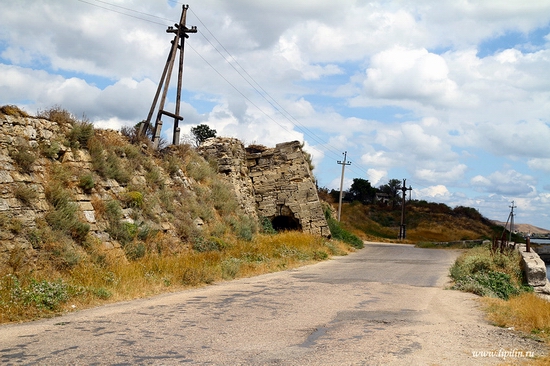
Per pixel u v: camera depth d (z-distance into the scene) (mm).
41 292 10898
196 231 23609
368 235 77438
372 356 7203
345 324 9781
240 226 29359
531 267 20734
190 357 7000
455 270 19578
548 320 9992
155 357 6949
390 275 20125
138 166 23344
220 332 8781
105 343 7691
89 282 13078
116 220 18422
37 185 16031
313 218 37719
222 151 35625
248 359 6953
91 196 18344
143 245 18688
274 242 28578
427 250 42969
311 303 12469
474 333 9047
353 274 20234
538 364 7004
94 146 20078
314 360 6945
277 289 15086
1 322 9242
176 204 24703
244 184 37406
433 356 7293
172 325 9273
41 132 17969
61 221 15570
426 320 10352
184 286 15148
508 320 10320
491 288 15945
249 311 11078
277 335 8656
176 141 31375
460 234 95375
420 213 104188
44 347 7383
